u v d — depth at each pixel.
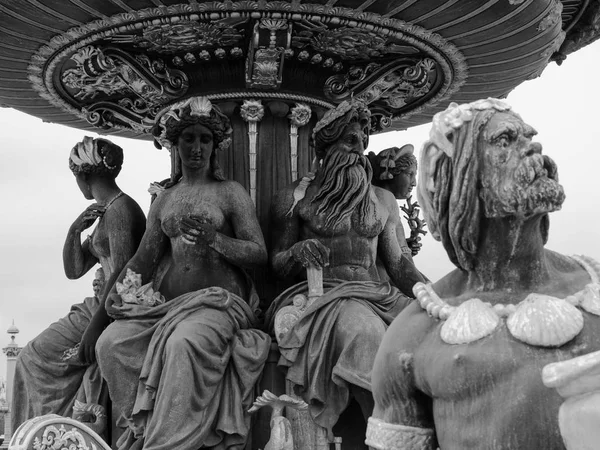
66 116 8.00
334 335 5.71
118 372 5.82
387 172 7.16
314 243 5.91
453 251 2.87
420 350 2.79
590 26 7.09
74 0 5.75
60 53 6.56
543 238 2.83
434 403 2.78
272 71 6.43
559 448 2.50
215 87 6.86
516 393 2.54
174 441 5.37
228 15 6.02
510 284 2.78
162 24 6.12
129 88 7.21
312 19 6.07
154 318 5.95
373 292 5.95
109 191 6.89
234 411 5.62
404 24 6.20
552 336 2.56
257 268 6.29
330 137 6.26
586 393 2.41
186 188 6.34
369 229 6.29
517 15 6.02
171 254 6.35
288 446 5.44
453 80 7.19
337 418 5.64
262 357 5.75
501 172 2.70
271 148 6.88
